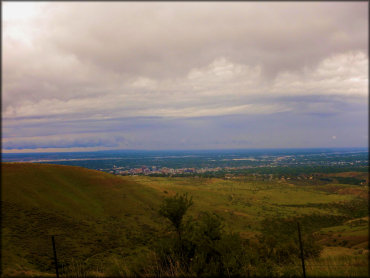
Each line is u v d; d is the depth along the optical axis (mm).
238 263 10656
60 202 55406
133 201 68125
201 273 10148
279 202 111812
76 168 77625
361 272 7898
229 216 74188
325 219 83062
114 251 36188
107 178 78375
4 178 57000
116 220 54031
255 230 63719
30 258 29266
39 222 43094
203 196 104250
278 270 10695
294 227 73125
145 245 39250
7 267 24422
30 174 63250
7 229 37188
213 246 11320
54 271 26078
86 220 50031
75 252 34375
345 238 47562
